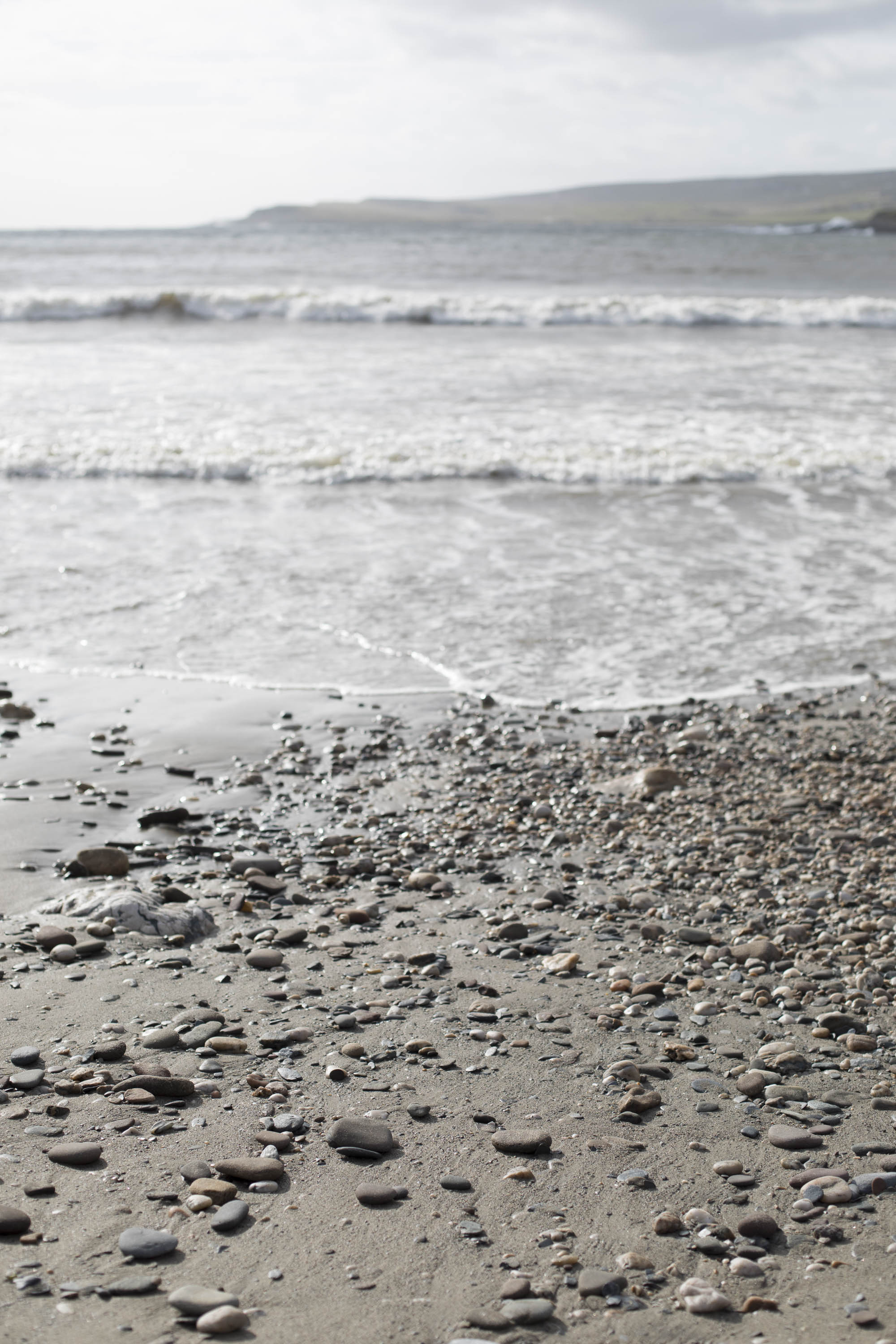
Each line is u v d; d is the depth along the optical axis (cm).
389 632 727
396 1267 215
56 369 1627
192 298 2406
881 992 353
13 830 464
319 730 590
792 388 1531
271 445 1163
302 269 3591
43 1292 202
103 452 1134
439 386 1516
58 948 361
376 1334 195
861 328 2317
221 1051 302
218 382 1530
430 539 917
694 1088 294
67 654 676
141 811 491
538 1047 313
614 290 3044
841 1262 220
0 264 3703
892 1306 206
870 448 1179
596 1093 289
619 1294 210
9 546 877
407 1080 293
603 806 518
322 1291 207
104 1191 237
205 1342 190
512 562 863
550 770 556
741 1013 339
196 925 385
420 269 3634
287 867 445
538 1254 222
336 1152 257
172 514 977
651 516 990
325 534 926
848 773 557
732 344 2016
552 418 1310
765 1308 206
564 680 665
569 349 1922
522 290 2998
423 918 405
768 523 970
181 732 578
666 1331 199
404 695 638
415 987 349
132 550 876
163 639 704
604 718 620
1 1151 250
